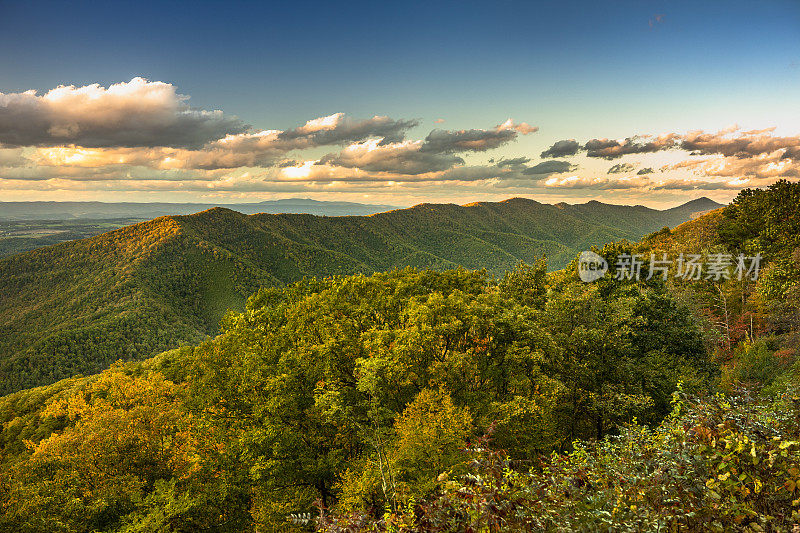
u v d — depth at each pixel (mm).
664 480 4305
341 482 18000
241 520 20344
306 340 24375
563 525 3992
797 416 4777
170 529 17469
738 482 4184
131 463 19609
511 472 4711
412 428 16203
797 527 3576
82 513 16438
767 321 38938
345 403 18578
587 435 24000
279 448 18594
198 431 21297
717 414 4980
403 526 4289
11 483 17422
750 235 56406
